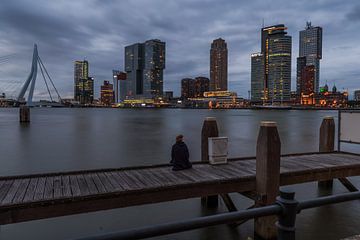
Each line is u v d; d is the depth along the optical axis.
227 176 10.45
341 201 2.89
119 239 2.10
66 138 41.53
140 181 9.82
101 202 8.38
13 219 7.51
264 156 9.76
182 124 75.25
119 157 26.42
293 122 87.81
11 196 8.22
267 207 2.57
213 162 12.36
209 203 13.04
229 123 81.06
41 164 23.41
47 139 40.12
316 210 12.55
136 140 39.38
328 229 10.75
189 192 9.45
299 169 11.55
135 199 8.77
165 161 24.59
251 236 10.20
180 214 12.28
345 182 15.14
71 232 10.70
